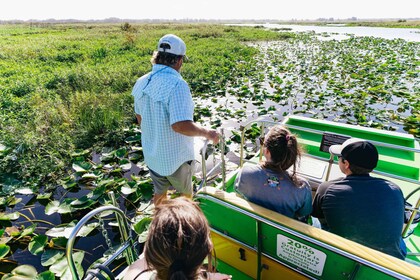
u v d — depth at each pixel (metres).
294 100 7.44
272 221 1.41
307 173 2.83
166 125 1.97
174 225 0.79
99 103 6.29
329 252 1.32
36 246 2.78
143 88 1.98
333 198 1.58
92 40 20.50
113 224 3.15
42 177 4.09
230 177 2.95
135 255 1.82
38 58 12.95
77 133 5.29
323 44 22.02
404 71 11.48
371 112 6.49
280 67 11.57
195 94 8.02
